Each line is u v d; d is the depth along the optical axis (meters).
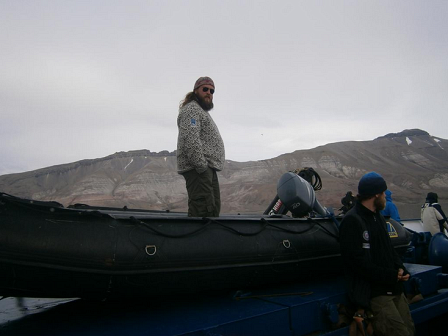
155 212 4.29
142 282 2.32
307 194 3.95
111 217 2.32
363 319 2.57
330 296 2.77
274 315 2.41
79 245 2.14
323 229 3.36
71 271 2.11
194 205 3.18
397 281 2.62
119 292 2.31
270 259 2.83
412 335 2.65
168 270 2.36
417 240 4.93
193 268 2.46
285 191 3.97
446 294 3.41
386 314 2.57
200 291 2.62
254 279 2.82
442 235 4.66
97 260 2.16
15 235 2.00
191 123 3.11
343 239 2.74
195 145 3.05
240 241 2.73
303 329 2.52
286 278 3.04
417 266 3.73
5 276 2.01
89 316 2.45
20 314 2.60
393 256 2.79
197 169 3.09
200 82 3.41
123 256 2.23
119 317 2.41
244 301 2.71
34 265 2.02
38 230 2.07
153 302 2.72
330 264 3.34
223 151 3.42
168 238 2.45
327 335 2.50
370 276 2.59
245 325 2.28
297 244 3.05
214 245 2.59
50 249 2.06
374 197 2.79
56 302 2.97
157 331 2.11
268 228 2.97
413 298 3.12
